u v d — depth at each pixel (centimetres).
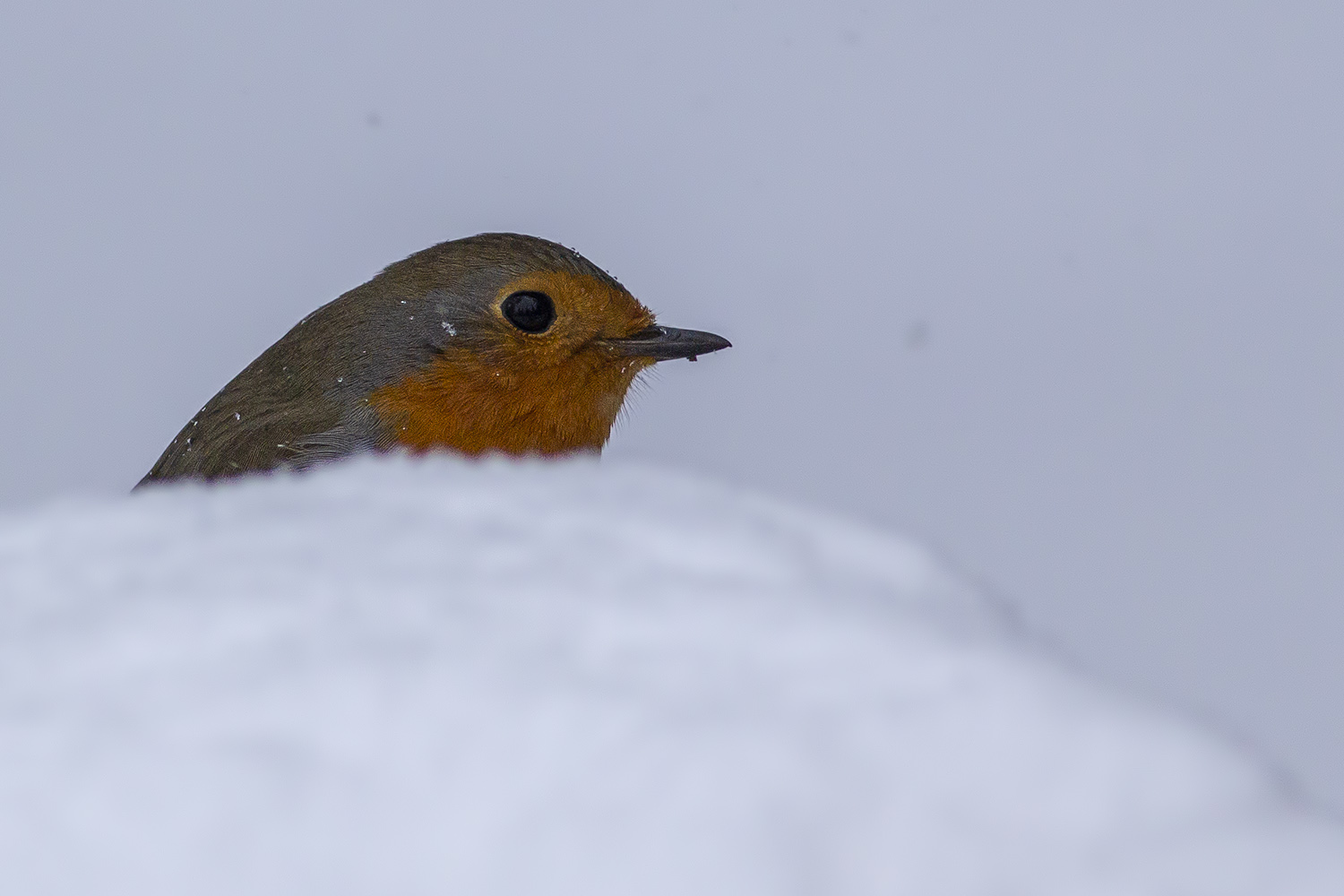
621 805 33
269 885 32
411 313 161
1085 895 32
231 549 43
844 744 35
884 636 39
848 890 32
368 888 32
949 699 36
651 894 32
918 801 34
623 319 167
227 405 166
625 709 35
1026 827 34
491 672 36
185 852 33
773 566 42
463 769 34
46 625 39
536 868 32
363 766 34
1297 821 34
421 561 42
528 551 42
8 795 34
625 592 40
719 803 33
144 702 36
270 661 37
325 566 41
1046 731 35
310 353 164
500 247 165
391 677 36
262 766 34
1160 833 34
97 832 33
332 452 158
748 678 37
